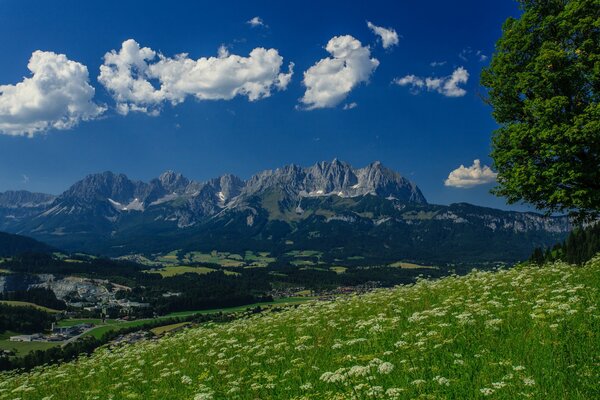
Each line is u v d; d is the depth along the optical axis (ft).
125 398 47.65
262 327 71.15
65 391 58.03
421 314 46.96
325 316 66.90
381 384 32.19
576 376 28.04
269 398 36.19
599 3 83.46
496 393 27.17
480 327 42.11
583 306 41.29
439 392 28.86
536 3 96.27
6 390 63.72
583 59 85.66
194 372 52.08
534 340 35.55
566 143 85.92
